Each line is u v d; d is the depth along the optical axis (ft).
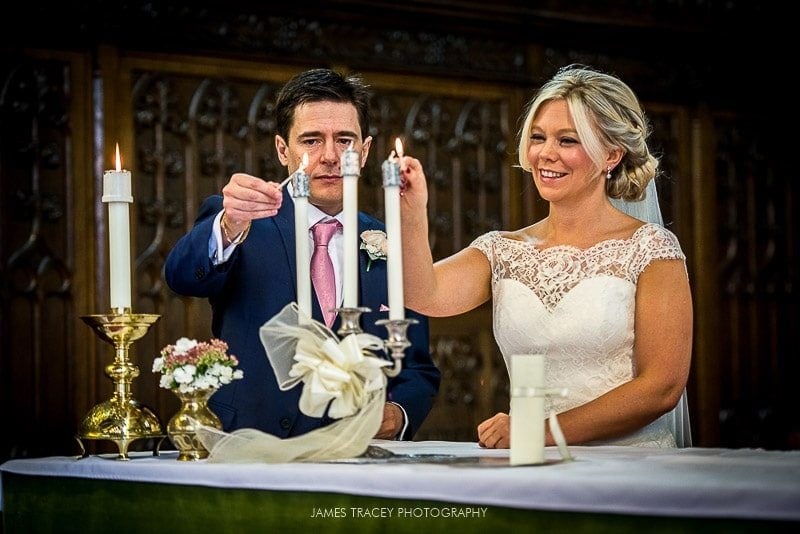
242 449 9.73
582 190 13.10
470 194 26.76
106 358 22.91
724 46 29.81
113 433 10.74
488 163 27.04
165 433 11.21
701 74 29.71
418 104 26.35
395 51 26.04
